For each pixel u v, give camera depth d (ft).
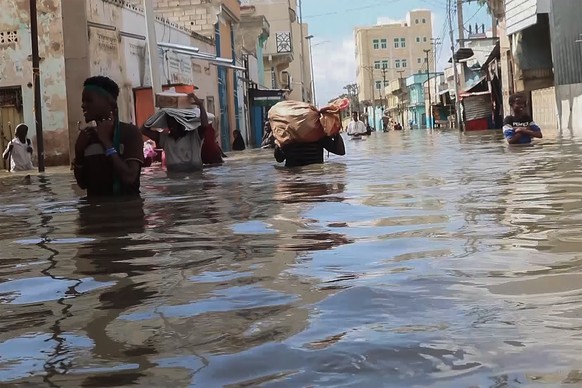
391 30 388.16
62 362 6.73
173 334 7.46
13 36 63.00
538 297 8.20
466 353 6.37
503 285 8.84
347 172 31.45
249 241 13.33
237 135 96.43
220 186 27.35
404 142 75.46
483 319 7.41
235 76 128.36
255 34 158.30
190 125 38.81
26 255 13.05
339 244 12.52
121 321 8.09
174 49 74.69
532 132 44.50
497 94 113.60
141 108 73.87
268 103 147.02
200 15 106.83
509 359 6.16
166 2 106.52
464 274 9.57
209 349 6.88
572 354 6.21
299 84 252.01
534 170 26.13
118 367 6.49
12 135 63.67
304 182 27.17
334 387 5.72
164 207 19.93
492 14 108.17
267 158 54.65
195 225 15.98
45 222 17.97
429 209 16.66
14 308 9.05
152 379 6.13
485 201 17.57
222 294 9.14
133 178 22.16
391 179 26.20
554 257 10.38
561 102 71.51
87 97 21.93
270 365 6.31
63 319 8.35
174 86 67.46
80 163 22.97
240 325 7.66
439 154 42.37
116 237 14.76
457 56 138.92
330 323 7.54
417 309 7.93
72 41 61.93
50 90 62.54
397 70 387.75
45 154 62.80
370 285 9.15
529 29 82.58
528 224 13.58
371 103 370.94
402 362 6.22
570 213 14.74
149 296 9.29
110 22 68.18
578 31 67.82
